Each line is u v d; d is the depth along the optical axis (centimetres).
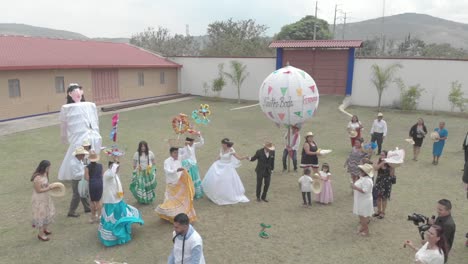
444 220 533
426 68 2320
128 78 2669
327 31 5684
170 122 1917
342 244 696
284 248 682
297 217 814
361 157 936
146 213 826
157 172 1104
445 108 2312
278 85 1052
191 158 920
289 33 5478
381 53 6253
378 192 793
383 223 785
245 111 2330
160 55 3141
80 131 995
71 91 1030
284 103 1046
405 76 2386
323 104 2391
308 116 1084
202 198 923
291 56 2706
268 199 916
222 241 705
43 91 2073
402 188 991
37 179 678
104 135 1600
